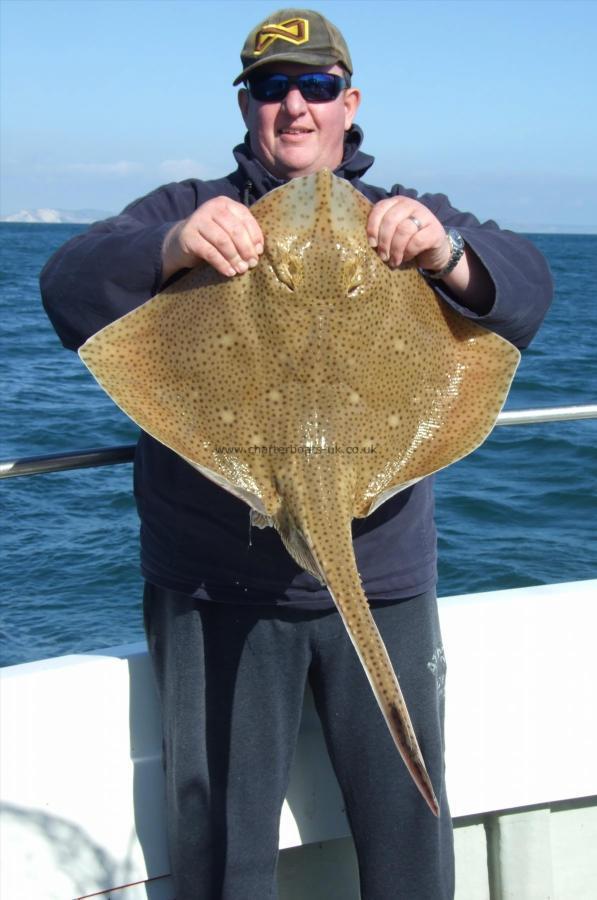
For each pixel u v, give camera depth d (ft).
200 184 8.53
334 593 6.35
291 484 6.87
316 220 7.03
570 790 9.90
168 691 8.34
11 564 25.46
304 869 9.68
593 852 10.44
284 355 7.00
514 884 10.04
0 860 8.42
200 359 7.07
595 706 9.95
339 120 8.38
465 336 7.47
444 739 9.04
